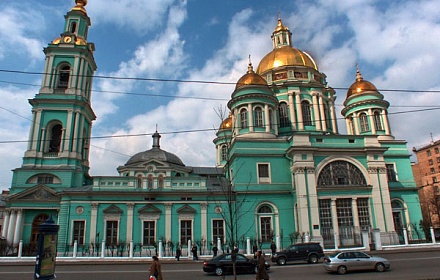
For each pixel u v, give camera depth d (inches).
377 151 1489.9
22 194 1445.6
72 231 1355.8
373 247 1267.2
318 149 1446.9
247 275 800.3
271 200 1476.4
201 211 1448.1
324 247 1318.9
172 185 1482.5
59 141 1651.1
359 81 1875.0
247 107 1637.6
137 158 1907.0
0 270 898.7
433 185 3070.9
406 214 1566.2
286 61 1886.1
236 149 1517.0
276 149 1549.0
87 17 1898.4
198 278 751.1
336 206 1409.9
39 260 494.3
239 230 1408.7
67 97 1652.3
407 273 712.4
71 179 1523.1
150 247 1371.8
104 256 1192.8
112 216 1398.9
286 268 890.7
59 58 1728.6
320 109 1812.3
